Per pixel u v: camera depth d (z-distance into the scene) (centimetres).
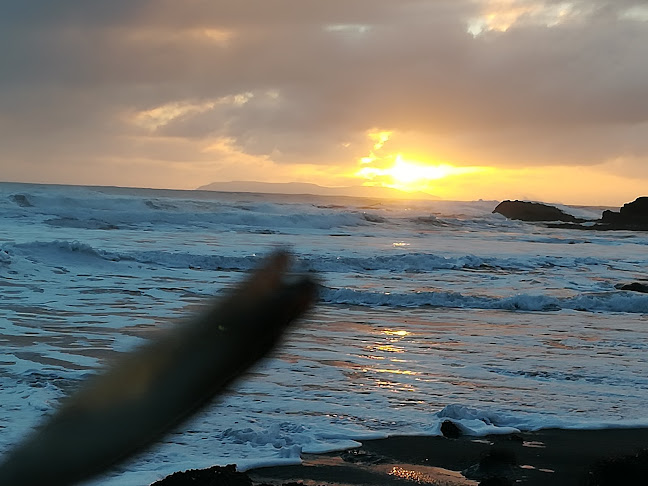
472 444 714
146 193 10819
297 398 848
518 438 737
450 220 5722
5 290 1681
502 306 1770
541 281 2316
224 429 723
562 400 881
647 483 592
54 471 47
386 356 1109
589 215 8612
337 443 705
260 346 50
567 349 1216
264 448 680
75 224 3903
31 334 1170
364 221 5128
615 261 3039
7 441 585
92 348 1063
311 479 614
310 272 53
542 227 6025
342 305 1720
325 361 1055
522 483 608
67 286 1791
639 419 809
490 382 965
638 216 7481
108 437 48
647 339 1340
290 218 4634
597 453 692
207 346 49
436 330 1391
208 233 3822
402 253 2956
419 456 676
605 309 1769
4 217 3922
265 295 50
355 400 852
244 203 5762
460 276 2397
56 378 873
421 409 827
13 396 781
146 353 50
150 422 49
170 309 1492
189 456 646
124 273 2073
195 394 49
